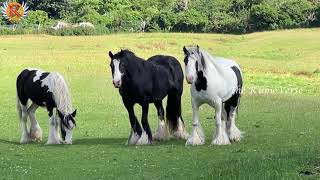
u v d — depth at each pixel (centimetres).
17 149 1602
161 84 1667
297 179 1041
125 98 1644
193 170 1206
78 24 8312
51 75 1716
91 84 3331
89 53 4622
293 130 1884
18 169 1282
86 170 1258
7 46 5256
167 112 1744
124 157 1419
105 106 2666
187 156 1407
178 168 1242
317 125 2002
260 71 4088
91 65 3975
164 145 1616
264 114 2342
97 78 3534
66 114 1700
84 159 1404
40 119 2373
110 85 3306
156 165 1293
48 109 1720
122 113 2470
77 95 2967
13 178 1177
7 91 3128
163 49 5350
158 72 1666
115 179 1138
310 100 2838
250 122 2105
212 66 1552
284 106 2598
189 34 7094
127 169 1255
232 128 1662
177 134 1741
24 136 1786
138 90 1612
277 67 4284
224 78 1583
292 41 6038
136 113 2469
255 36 6769
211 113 2456
